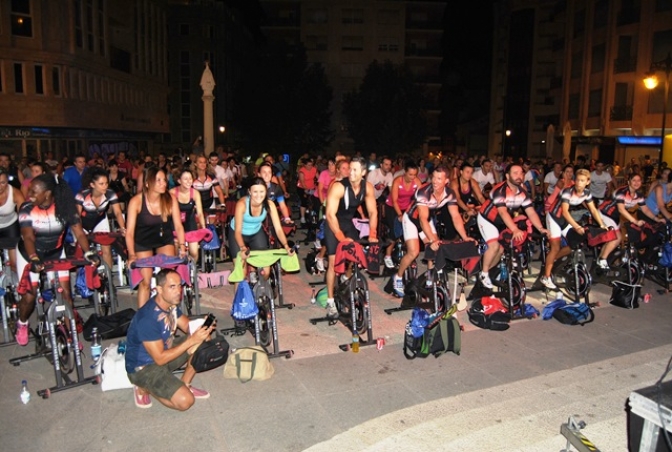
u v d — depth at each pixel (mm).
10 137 26750
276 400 4723
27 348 5832
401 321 6727
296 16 61031
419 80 61500
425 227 6453
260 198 5984
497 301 6738
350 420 4422
